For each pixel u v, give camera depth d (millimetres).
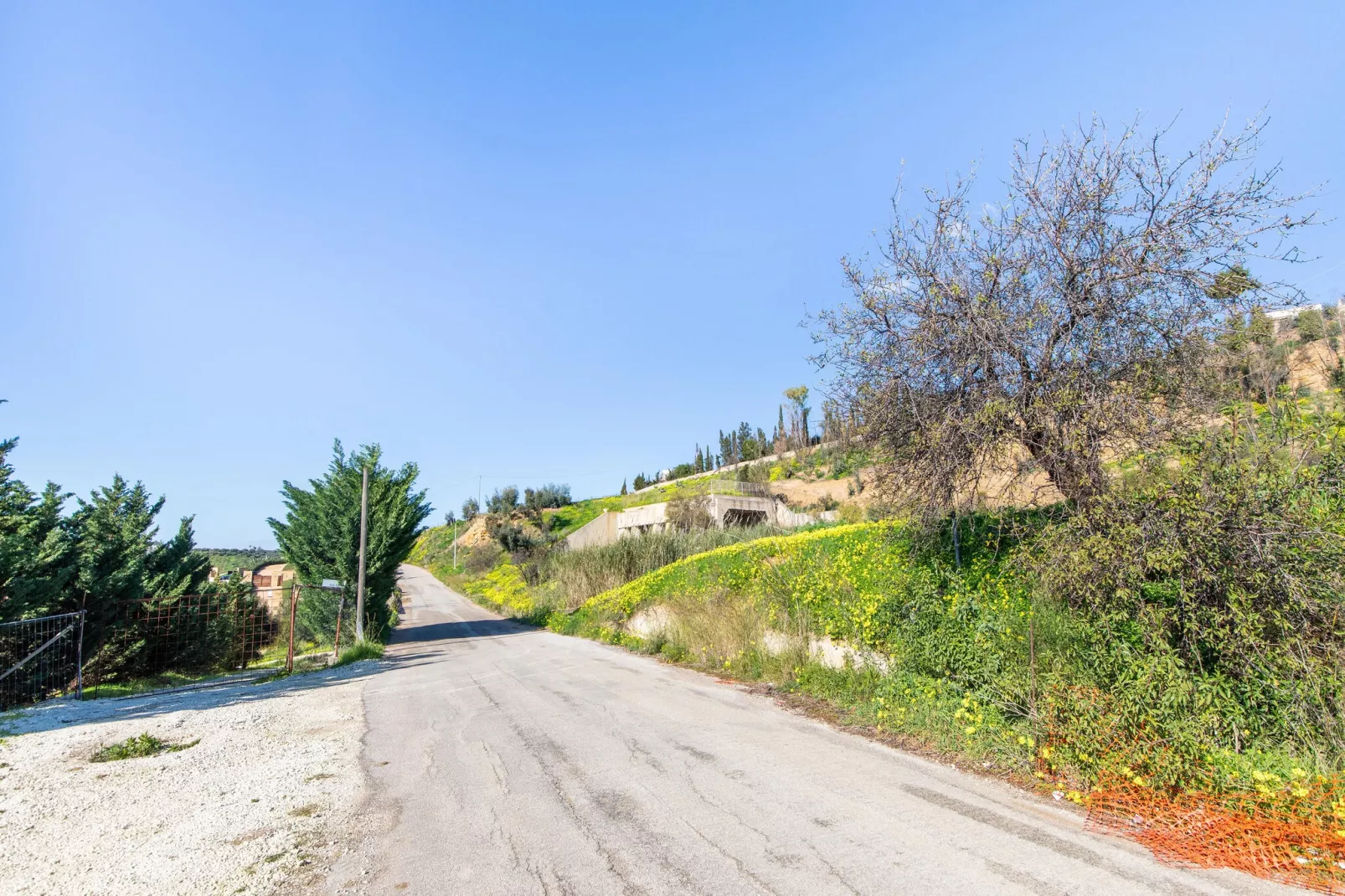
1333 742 4551
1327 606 4805
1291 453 5512
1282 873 3652
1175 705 4789
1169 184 5875
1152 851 3982
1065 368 6266
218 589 20391
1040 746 5352
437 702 9523
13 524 12977
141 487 21219
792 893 3559
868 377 7691
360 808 5137
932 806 4758
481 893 3707
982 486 7059
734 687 9586
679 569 16734
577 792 5305
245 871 4062
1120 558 5332
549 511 72125
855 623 8562
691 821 4625
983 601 7047
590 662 13117
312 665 16656
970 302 6816
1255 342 6152
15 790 5734
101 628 15672
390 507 25125
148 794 5582
